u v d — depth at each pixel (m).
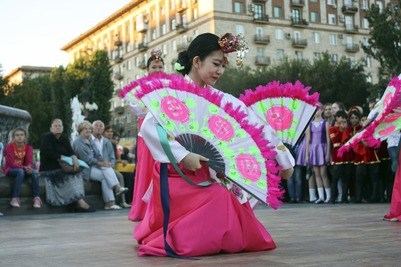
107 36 77.81
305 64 44.25
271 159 3.27
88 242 4.09
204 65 3.33
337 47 60.72
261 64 55.16
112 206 9.75
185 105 3.04
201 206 3.09
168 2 62.31
